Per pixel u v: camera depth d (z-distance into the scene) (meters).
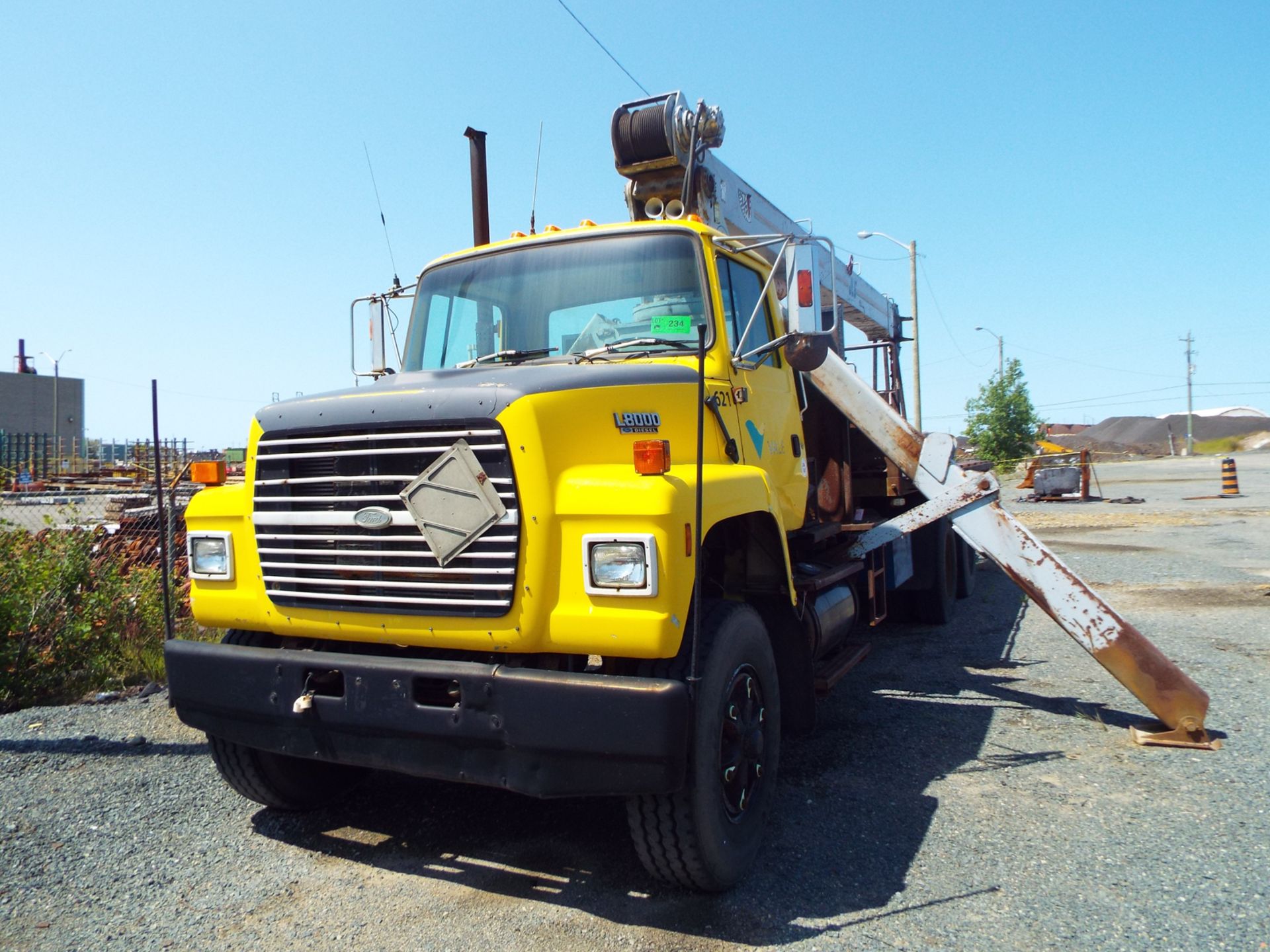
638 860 3.81
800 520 5.44
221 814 4.38
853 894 3.46
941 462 6.00
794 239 4.37
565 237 4.77
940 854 3.79
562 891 3.54
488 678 3.14
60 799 4.50
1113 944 3.07
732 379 4.41
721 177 6.51
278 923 3.32
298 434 3.61
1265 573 11.28
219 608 3.84
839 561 6.02
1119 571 11.62
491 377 3.46
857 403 6.25
